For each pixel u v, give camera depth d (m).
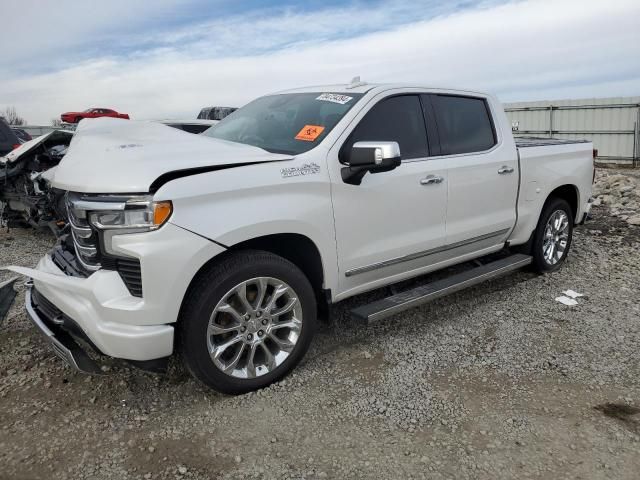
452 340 4.04
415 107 4.19
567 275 5.57
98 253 2.93
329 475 2.58
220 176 3.00
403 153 4.00
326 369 3.58
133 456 2.71
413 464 2.65
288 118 3.98
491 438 2.85
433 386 3.38
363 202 3.65
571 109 23.12
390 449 2.77
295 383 3.39
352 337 4.07
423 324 4.33
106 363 3.62
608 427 2.94
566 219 5.71
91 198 2.88
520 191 4.99
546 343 3.98
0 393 3.29
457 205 4.35
